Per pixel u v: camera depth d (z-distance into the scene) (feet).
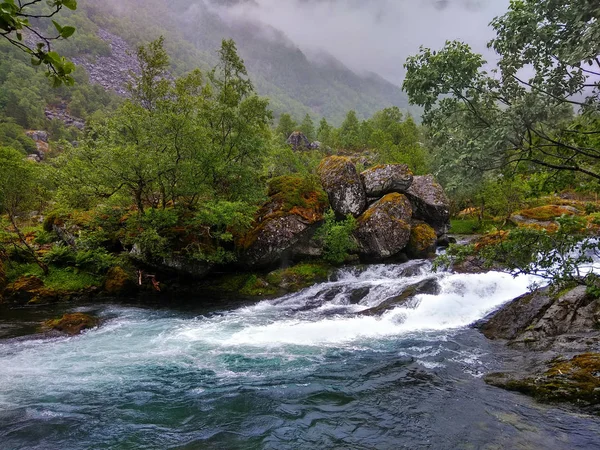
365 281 55.93
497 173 17.97
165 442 21.11
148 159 52.11
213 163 58.85
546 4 15.25
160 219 55.57
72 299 54.08
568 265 17.33
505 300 45.73
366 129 233.55
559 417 22.04
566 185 19.07
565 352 29.96
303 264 63.82
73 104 388.57
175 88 73.00
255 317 45.85
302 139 239.09
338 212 69.41
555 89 16.47
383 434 21.47
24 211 82.94
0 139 254.27
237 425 22.75
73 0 7.83
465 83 16.81
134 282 57.47
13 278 55.36
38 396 26.43
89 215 66.18
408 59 18.02
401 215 66.69
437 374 28.99
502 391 25.77
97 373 30.17
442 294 46.14
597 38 12.00
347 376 29.19
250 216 61.46
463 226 107.04
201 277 61.05
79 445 20.85
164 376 29.63
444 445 20.15
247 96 70.85
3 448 20.58
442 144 18.51
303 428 22.29
